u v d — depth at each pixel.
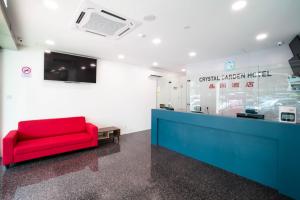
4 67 3.19
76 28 2.47
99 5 1.86
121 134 5.17
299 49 2.74
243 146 2.48
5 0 1.77
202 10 2.00
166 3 1.85
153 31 2.62
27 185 2.17
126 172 2.58
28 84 3.44
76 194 1.98
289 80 3.19
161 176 2.46
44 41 3.13
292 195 1.93
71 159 3.08
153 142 4.18
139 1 1.81
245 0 1.80
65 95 3.96
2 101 3.19
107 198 1.91
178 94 5.91
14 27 2.51
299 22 2.32
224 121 2.65
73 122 3.85
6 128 3.23
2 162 2.89
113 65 4.91
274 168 2.14
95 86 4.51
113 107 4.94
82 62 4.10
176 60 4.79
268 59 3.59
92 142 3.65
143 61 4.95
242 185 2.23
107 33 2.66
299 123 1.98
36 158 3.06
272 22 2.32
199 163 2.98
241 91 4.04
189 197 1.95
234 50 3.73
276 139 2.08
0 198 1.88
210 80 4.71
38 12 2.07
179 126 3.54
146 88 5.93
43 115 3.64
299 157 1.88
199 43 3.23
